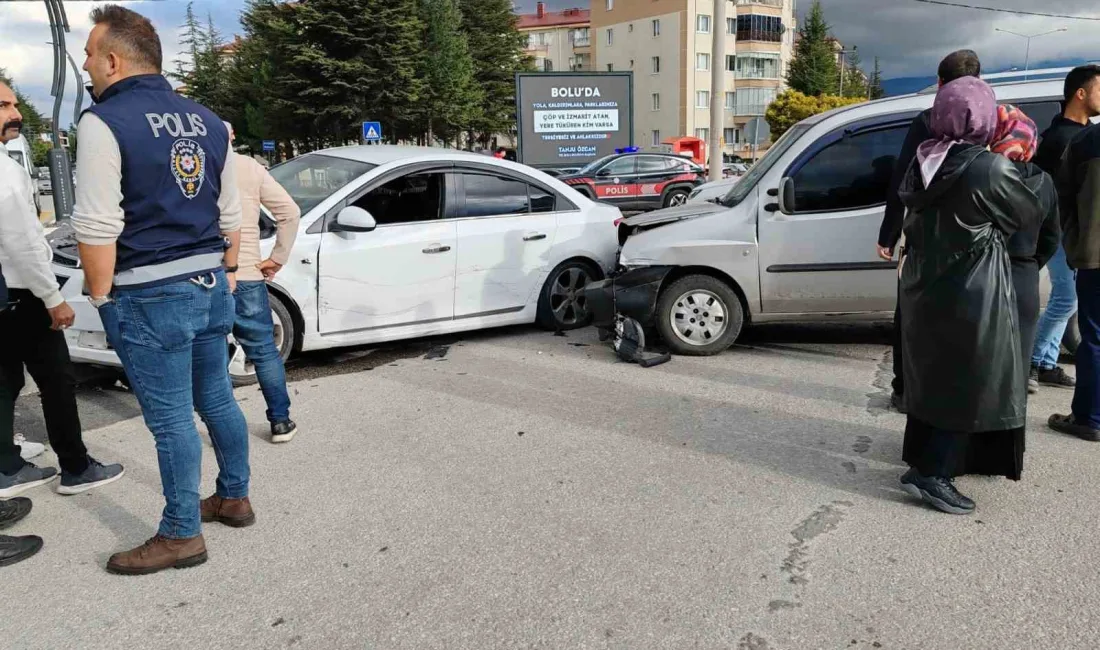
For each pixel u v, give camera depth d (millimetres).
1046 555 3168
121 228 2822
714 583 3010
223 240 3201
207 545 3383
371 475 4070
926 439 3568
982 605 2840
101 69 2871
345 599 2959
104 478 4012
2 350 3738
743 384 5461
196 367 3277
